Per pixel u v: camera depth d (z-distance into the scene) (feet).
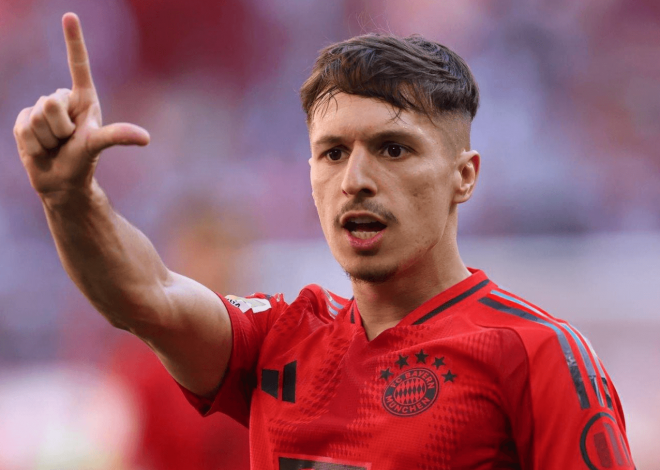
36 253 88.12
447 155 18.75
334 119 18.20
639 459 51.67
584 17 89.81
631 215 83.66
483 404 17.40
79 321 78.64
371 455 17.70
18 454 62.69
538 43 90.68
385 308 19.57
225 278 58.08
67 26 15.30
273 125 96.12
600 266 66.49
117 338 74.79
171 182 89.81
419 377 17.99
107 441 56.03
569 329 18.17
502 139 88.48
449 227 19.51
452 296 19.17
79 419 64.18
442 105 18.60
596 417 16.94
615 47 89.25
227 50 98.84
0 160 93.30
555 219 83.61
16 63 98.48
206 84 98.78
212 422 42.88
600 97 88.84
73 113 15.74
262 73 98.58
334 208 18.34
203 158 92.79
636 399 54.29
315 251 67.92
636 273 64.44
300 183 90.84
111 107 97.91
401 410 17.78
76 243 16.98
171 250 83.51
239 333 20.30
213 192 88.89
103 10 98.89
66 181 15.87
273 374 20.02
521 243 74.43
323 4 98.07
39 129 15.43
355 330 19.63
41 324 81.35
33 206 91.09
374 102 17.99
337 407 18.63
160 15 99.30
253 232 85.35
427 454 17.30
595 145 87.40
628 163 86.17
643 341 57.88
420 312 19.07
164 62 99.50
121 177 88.79
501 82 90.12
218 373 20.33
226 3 98.48
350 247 18.29
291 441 18.80
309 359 19.80
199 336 19.54
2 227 89.61
